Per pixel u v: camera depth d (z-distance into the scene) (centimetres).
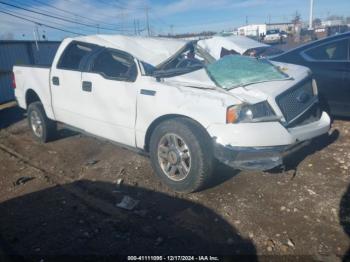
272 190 376
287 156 356
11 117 843
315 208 337
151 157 404
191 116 361
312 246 286
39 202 388
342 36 538
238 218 331
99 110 459
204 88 381
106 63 475
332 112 551
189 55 502
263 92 367
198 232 315
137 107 408
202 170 359
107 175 445
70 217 352
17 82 629
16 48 1227
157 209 357
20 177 462
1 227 341
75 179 443
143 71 416
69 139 609
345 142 491
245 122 343
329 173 405
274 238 299
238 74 408
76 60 505
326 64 541
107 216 350
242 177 409
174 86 385
